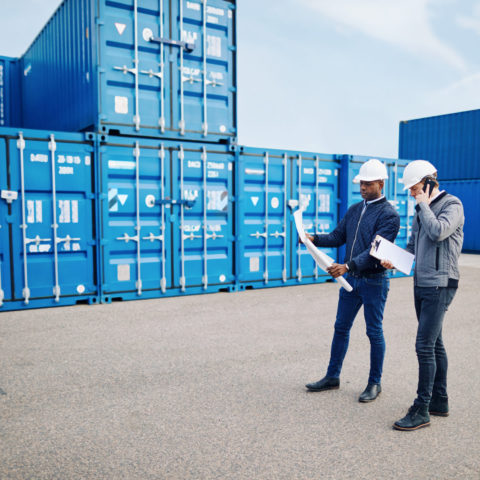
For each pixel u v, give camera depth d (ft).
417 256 10.48
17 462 8.75
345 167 31.09
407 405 11.55
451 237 10.10
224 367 14.25
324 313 21.86
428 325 10.14
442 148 66.03
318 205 30.50
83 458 8.91
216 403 11.58
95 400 11.69
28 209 21.85
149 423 10.43
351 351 15.96
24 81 35.83
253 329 18.84
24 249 21.75
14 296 21.81
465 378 13.43
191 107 25.46
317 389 12.37
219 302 24.22
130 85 23.77
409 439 9.78
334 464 8.77
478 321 20.72
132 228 24.20
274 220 28.86
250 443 9.55
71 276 23.00
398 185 34.06
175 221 25.36
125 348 16.12
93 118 23.31
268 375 13.60
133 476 8.30
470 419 10.78
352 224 12.14
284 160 28.78
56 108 28.89
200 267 26.32
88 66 23.59
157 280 25.05
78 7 24.53
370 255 11.16
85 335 17.76
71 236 22.85
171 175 25.02
